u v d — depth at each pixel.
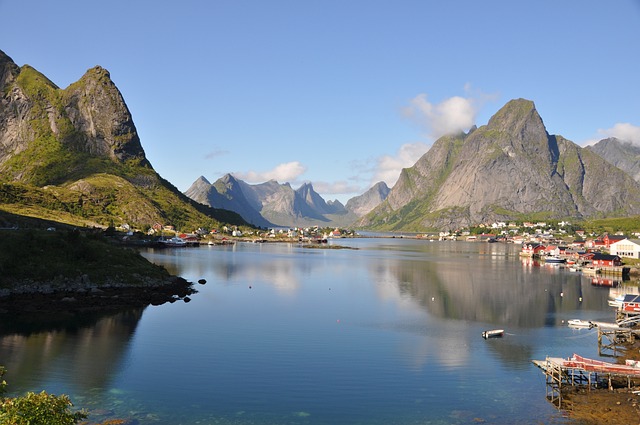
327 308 93.81
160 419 43.41
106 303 91.75
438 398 49.03
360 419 44.16
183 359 59.81
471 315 88.50
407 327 78.44
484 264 196.38
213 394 49.12
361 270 166.75
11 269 97.50
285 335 72.19
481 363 59.97
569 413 45.59
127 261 118.88
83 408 45.16
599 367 53.09
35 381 51.50
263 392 49.81
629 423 43.44
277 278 140.62
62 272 101.88
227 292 112.44
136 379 52.78
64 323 76.50
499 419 44.34
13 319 77.75
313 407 46.50
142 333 71.75
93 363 57.56
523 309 94.88
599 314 90.88
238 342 67.81
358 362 59.72
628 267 160.25
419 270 168.38
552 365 54.66
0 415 29.88
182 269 158.75
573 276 152.75
